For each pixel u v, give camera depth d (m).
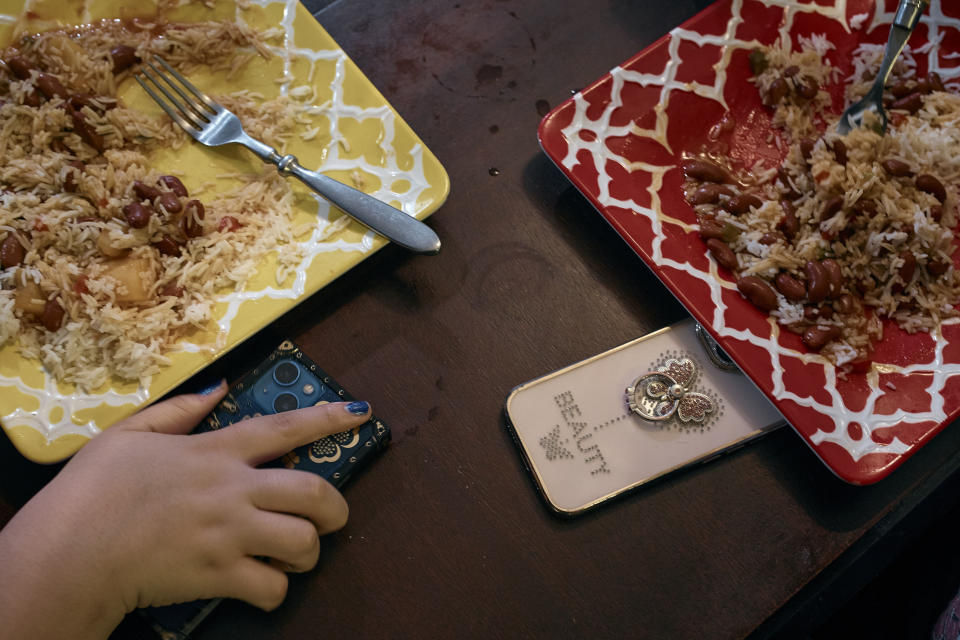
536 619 0.86
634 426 0.93
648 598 0.87
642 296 1.01
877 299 0.96
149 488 0.78
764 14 1.07
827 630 1.29
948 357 0.91
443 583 0.88
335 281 1.02
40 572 0.73
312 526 0.82
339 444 0.90
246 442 0.84
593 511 0.90
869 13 1.08
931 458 0.92
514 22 1.16
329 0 1.27
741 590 0.87
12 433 0.85
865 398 0.89
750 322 0.93
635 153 1.02
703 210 1.01
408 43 1.15
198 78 1.09
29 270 0.91
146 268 0.95
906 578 1.27
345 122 1.04
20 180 0.98
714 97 1.07
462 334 0.99
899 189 0.98
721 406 0.93
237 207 1.00
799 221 0.99
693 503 0.90
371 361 0.98
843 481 0.91
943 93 1.04
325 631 0.86
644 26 1.16
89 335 0.91
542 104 1.11
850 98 1.08
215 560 0.78
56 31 1.05
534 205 1.06
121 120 1.02
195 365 0.90
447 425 0.95
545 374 0.96
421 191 1.00
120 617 0.78
